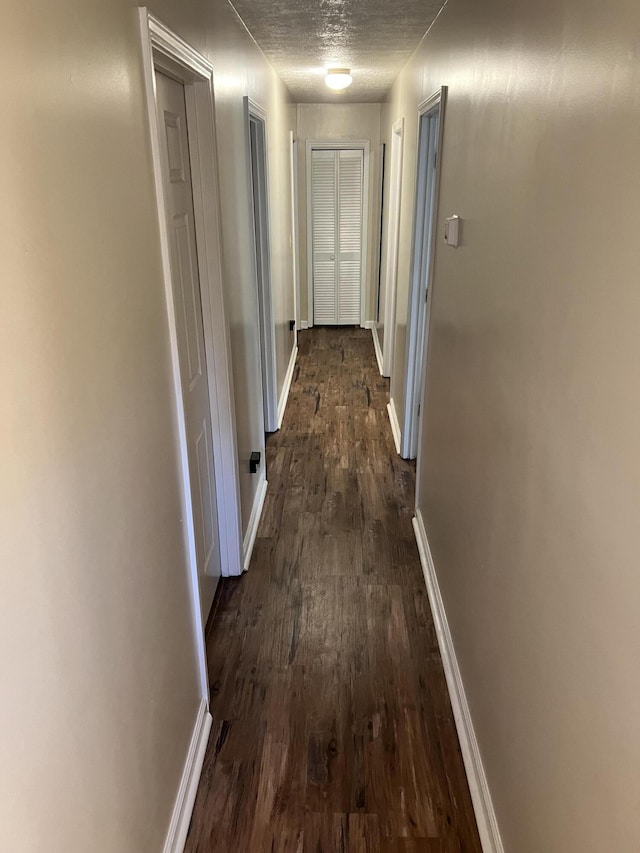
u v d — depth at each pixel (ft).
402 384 12.99
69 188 3.15
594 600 3.17
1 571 2.51
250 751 6.31
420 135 10.41
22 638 2.68
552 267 3.82
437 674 7.30
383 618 8.23
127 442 4.09
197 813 5.71
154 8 4.61
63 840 3.12
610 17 2.98
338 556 9.56
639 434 2.68
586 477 3.27
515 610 4.61
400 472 12.32
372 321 23.56
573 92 3.48
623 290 2.85
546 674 3.92
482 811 5.49
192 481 7.00
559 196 3.70
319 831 5.55
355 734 6.50
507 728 4.86
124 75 4.00
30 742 2.76
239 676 7.27
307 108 20.62
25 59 2.71
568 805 3.55
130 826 4.21
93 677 3.52
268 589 8.80
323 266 23.17
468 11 6.47
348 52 11.11
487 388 5.55
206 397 7.80
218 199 7.01
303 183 21.77
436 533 8.50
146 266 4.46
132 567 4.20
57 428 3.02
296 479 12.02
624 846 2.83
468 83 6.47
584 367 3.31
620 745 2.87
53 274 2.97
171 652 5.28
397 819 5.65
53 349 2.98
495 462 5.23
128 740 4.16
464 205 6.66
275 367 13.97
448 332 7.63
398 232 13.99
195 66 5.87
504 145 5.00
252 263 10.03
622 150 2.86
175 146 6.22
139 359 4.33
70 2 3.17
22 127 2.68
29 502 2.74
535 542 4.14
